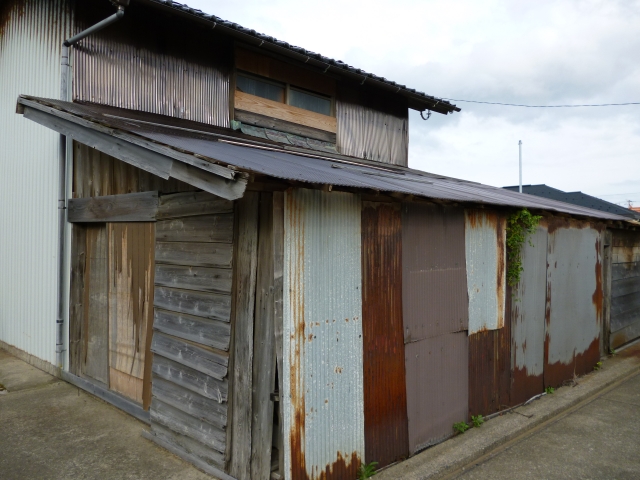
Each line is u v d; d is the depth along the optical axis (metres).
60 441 4.52
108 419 5.04
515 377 5.65
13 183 7.41
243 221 3.69
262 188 3.37
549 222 6.25
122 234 5.38
